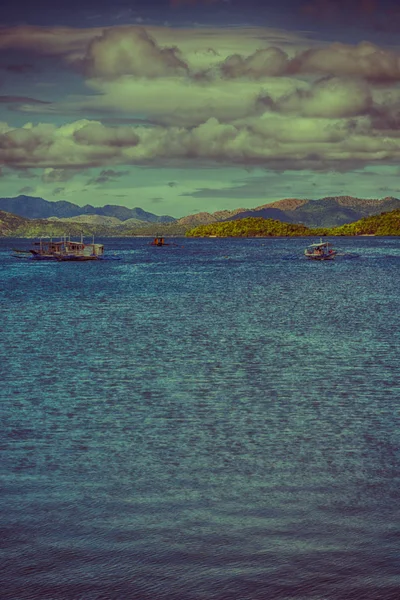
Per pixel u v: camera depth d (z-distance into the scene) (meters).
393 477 19.62
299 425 25.55
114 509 17.17
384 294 90.94
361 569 14.05
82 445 22.89
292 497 18.03
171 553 14.76
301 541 15.34
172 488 18.72
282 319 62.31
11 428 25.09
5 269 159.38
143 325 57.66
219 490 18.53
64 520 16.47
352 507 17.31
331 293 92.56
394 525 16.22
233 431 24.70
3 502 17.59
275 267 167.00
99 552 14.80
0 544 15.18
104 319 62.12
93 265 179.00
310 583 13.50
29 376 35.25
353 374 35.75
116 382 33.75
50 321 60.62
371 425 25.53
